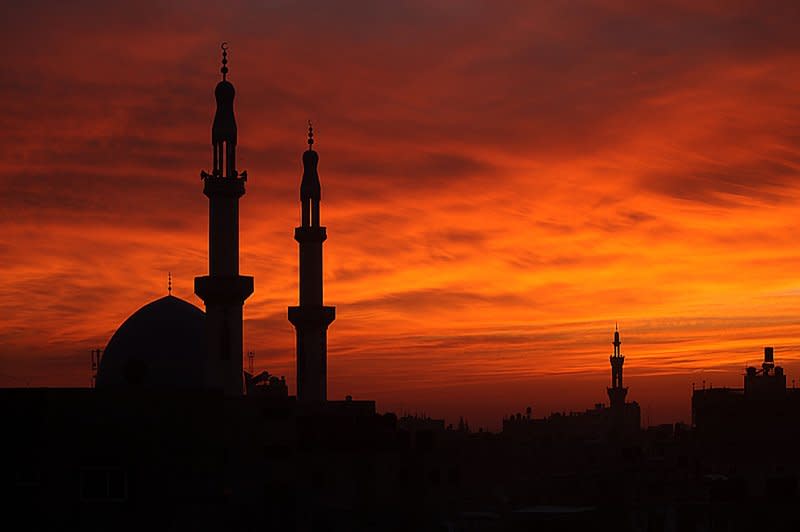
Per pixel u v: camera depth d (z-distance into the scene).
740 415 121.31
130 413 68.81
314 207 113.75
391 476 92.19
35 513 67.69
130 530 67.88
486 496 100.00
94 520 67.88
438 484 94.75
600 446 119.75
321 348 112.12
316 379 111.50
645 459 105.94
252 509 81.00
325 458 89.31
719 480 100.56
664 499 98.12
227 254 93.44
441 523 92.56
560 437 147.25
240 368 92.56
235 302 92.50
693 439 125.44
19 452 67.88
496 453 104.94
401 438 94.12
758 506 97.94
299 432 89.50
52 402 68.25
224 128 94.25
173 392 69.38
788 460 118.62
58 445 68.19
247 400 82.50
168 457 68.75
